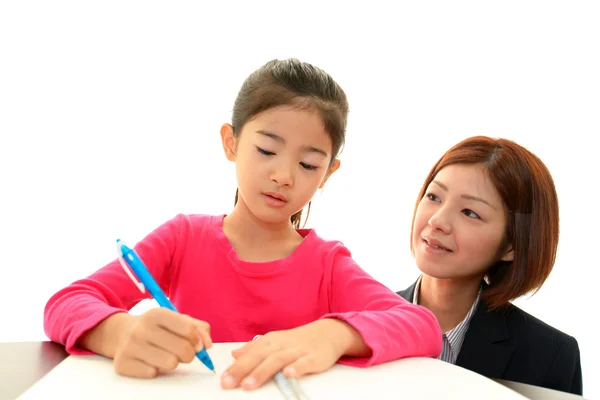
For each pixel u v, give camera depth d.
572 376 1.17
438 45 1.82
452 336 1.20
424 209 1.16
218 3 1.69
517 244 1.13
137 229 1.65
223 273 0.87
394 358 0.66
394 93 1.82
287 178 0.77
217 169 1.68
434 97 1.82
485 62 1.83
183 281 0.88
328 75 0.87
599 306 1.81
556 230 1.17
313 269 0.88
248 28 1.70
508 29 1.82
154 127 1.67
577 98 1.83
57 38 1.63
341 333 0.65
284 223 0.91
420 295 1.31
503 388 0.59
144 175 1.67
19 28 1.61
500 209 1.11
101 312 0.65
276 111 0.78
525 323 1.20
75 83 1.64
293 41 1.74
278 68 0.85
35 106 1.62
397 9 1.80
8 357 0.61
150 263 0.86
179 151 1.68
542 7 1.83
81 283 0.75
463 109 1.83
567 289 1.83
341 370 0.62
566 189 1.84
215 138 1.68
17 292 1.61
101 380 0.55
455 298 1.23
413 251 1.29
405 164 1.83
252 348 0.59
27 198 1.62
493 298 1.17
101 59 1.65
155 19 1.67
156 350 0.56
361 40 1.80
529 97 1.83
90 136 1.64
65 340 0.65
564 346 1.17
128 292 0.80
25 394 0.50
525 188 1.12
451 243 1.11
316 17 1.77
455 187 1.11
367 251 1.83
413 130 1.82
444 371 0.64
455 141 1.82
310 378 0.58
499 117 1.82
